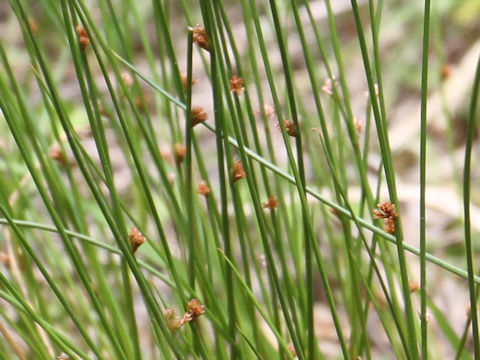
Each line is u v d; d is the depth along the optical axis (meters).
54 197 0.73
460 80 1.41
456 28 1.58
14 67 1.52
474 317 0.61
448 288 1.04
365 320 0.70
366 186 0.69
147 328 1.00
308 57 0.65
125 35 0.78
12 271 0.78
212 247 0.79
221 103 0.64
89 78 0.67
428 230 1.17
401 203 1.22
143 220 0.82
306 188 0.66
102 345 0.75
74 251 0.64
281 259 0.69
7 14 1.76
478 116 1.38
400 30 1.62
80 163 0.62
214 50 0.62
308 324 0.67
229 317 0.68
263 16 1.53
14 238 0.76
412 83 1.52
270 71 0.63
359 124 0.72
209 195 0.69
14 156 0.89
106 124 0.95
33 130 0.74
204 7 0.62
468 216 0.59
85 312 0.77
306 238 0.66
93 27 0.67
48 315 0.75
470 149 0.58
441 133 1.39
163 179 0.68
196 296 0.68
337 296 1.07
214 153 1.38
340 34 1.65
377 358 0.96
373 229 0.65
